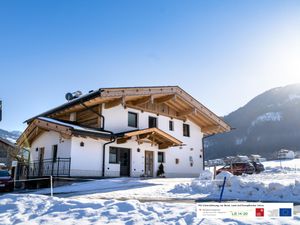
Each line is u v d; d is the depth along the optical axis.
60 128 19.19
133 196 12.23
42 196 10.05
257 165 30.69
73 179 18.81
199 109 26.14
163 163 25.05
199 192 12.95
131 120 23.33
